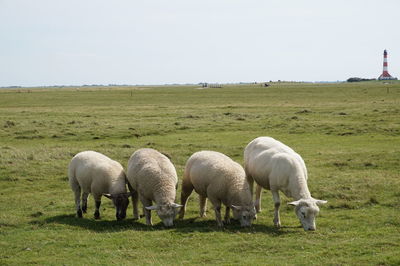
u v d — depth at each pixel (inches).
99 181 514.0
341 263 356.2
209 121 1441.9
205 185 491.5
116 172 522.9
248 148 553.0
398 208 533.6
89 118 1565.0
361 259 362.6
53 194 645.3
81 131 1227.2
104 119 1530.5
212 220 517.0
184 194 533.0
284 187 478.0
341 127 1240.8
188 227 486.9
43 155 871.1
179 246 416.2
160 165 506.9
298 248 401.1
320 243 411.8
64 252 408.5
